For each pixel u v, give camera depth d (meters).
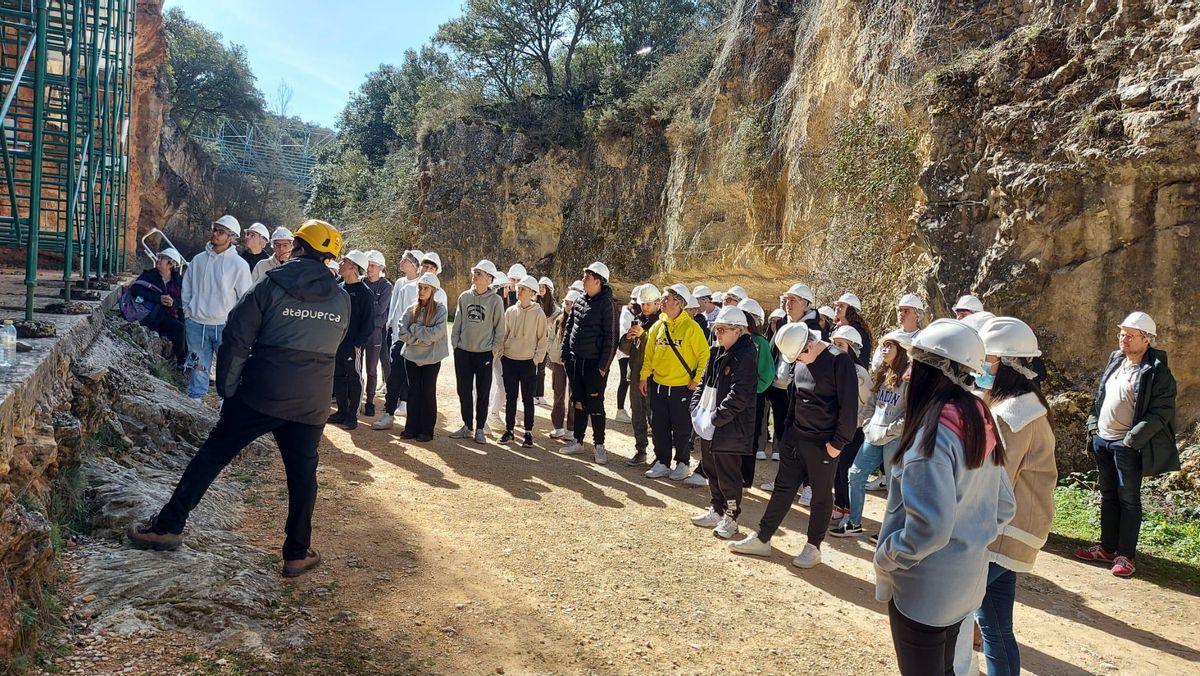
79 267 12.83
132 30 13.07
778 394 7.61
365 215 34.25
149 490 4.73
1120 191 7.99
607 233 24.00
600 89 27.75
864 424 6.49
